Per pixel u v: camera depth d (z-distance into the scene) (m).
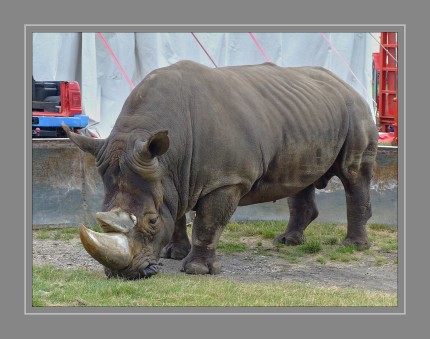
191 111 22.64
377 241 29.02
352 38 41.69
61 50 38.75
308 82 26.69
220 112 22.97
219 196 22.95
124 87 39.88
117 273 21.03
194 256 23.31
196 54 40.41
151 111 22.14
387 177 31.16
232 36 40.72
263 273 24.00
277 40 40.88
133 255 20.92
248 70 25.52
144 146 20.92
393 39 40.28
